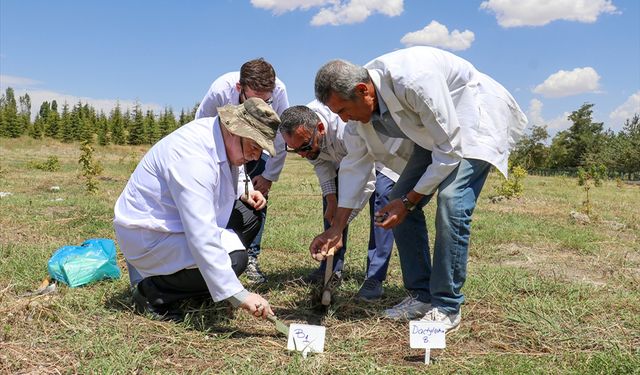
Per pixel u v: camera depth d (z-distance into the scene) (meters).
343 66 2.94
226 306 3.44
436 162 3.03
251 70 3.83
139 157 32.12
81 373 2.57
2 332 2.94
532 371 2.65
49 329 3.02
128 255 3.29
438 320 3.21
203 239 2.96
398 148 3.51
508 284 4.18
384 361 2.84
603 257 5.58
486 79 3.38
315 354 2.84
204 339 2.97
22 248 4.98
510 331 3.28
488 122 3.20
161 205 3.15
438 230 3.16
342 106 3.02
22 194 10.37
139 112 49.75
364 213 8.69
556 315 3.48
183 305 3.42
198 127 3.14
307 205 9.43
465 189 3.13
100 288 3.76
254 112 3.05
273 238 5.91
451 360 2.84
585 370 2.67
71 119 48.53
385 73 2.96
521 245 6.24
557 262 5.36
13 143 42.53
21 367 2.59
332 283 3.74
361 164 3.58
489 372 2.65
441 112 2.91
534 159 50.25
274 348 2.93
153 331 3.08
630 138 41.91
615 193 17.94
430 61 2.99
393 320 3.45
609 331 3.23
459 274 3.21
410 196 3.17
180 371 2.64
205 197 3.01
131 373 2.58
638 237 7.09
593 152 48.47
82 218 6.81
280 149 4.38
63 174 16.59
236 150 3.10
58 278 3.92
